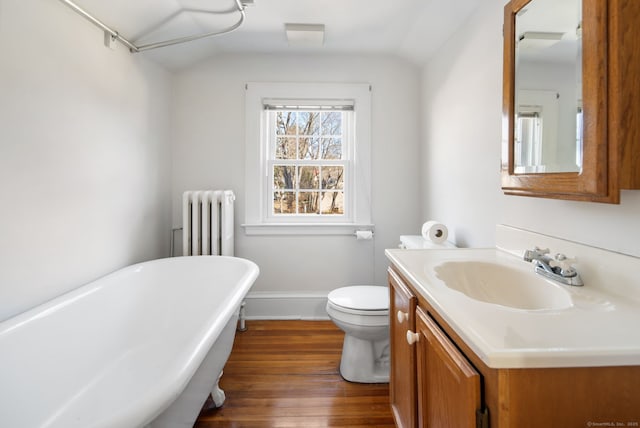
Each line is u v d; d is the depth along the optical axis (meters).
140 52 2.14
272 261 2.69
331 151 2.75
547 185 1.02
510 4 1.23
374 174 2.70
